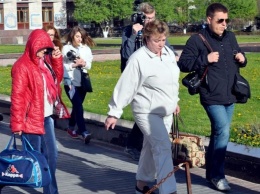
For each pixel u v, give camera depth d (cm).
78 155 1266
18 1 9162
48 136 905
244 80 962
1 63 3600
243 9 9906
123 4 9194
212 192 970
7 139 1447
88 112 1564
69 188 1007
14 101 850
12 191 995
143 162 910
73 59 1381
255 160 1031
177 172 1095
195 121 1476
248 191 980
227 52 956
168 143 863
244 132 1232
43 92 868
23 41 8556
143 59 852
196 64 935
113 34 9594
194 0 9756
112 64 3406
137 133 1208
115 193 978
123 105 861
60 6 9569
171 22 9994
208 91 955
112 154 1277
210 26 958
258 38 7581
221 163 978
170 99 869
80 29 1398
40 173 811
